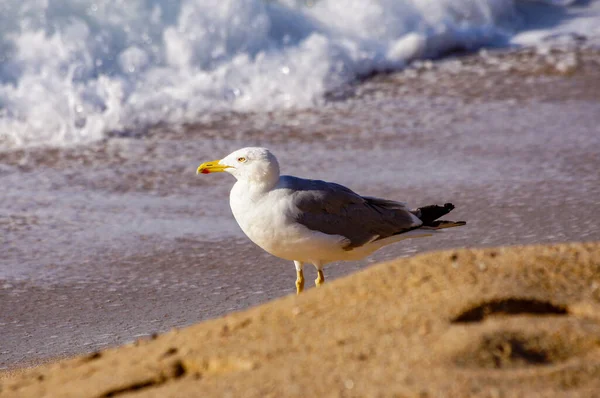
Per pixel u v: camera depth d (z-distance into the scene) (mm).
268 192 9453
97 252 12430
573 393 5363
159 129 18188
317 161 16109
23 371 8719
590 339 5934
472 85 20812
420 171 15531
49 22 20672
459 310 6297
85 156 16672
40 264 12016
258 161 9383
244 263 12125
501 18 25078
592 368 5621
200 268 11945
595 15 26172
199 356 6199
